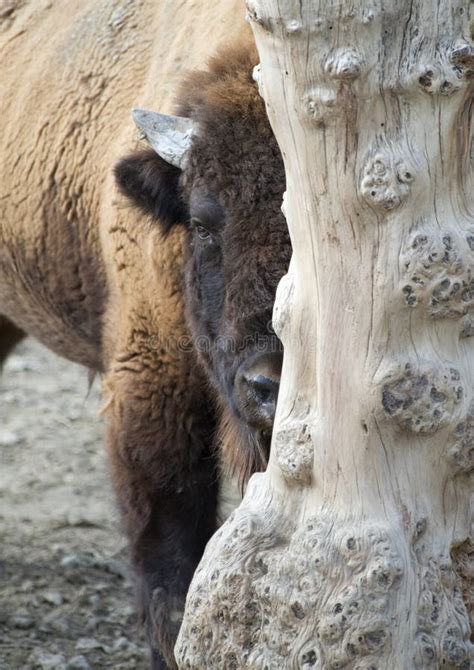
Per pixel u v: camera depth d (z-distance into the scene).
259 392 6.68
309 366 5.22
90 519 13.05
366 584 4.89
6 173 10.53
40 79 10.39
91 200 9.61
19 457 15.09
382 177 4.75
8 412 16.73
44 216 10.12
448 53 4.66
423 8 4.61
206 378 8.58
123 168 8.30
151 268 8.63
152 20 9.68
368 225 4.85
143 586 9.08
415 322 4.89
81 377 18.16
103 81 9.78
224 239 7.16
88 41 10.09
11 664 9.44
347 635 4.88
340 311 4.97
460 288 4.85
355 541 4.95
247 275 6.86
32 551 12.05
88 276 9.82
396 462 4.99
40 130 10.17
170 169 8.12
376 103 4.73
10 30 11.15
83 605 10.74
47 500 13.68
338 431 5.03
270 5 4.78
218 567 5.32
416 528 5.00
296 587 5.06
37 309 10.79
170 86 8.93
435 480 5.04
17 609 10.54
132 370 9.00
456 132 4.80
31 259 10.44
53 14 10.77
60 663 9.46
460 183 4.91
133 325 8.97
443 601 4.99
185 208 8.14
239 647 5.21
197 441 8.98
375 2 4.60
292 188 5.10
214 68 7.91
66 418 16.58
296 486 5.29
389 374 4.88
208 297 7.68
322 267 5.01
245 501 5.52
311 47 4.73
